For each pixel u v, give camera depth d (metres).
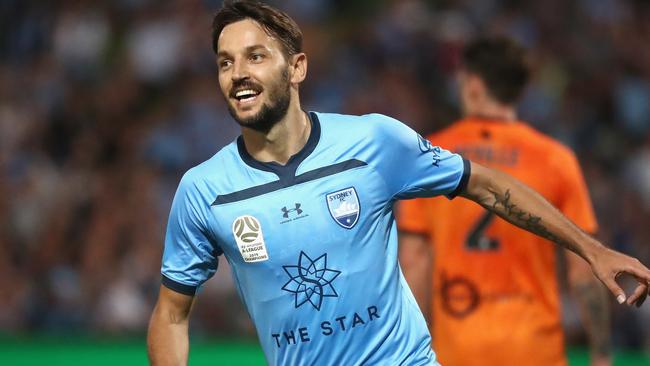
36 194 41.12
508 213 14.27
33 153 43.91
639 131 47.81
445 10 50.34
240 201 13.54
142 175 41.81
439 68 47.25
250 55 13.41
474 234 18.09
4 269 38.31
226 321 34.78
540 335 18.00
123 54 49.31
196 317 34.72
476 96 18.84
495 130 18.53
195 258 14.01
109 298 36.50
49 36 49.78
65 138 45.47
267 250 13.46
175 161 43.44
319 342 13.61
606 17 52.41
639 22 53.03
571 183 18.25
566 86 49.06
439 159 14.05
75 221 40.16
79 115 46.38
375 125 13.80
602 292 18.16
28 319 36.22
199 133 44.09
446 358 18.28
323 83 47.03
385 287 13.70
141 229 39.19
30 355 23.47
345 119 13.92
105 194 41.03
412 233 18.70
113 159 44.47
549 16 51.62
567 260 18.30
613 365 23.25
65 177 42.47
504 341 17.94
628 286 33.94
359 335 13.61
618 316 33.56
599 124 47.53
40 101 46.38
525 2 51.75
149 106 47.09
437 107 46.34
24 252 39.44
